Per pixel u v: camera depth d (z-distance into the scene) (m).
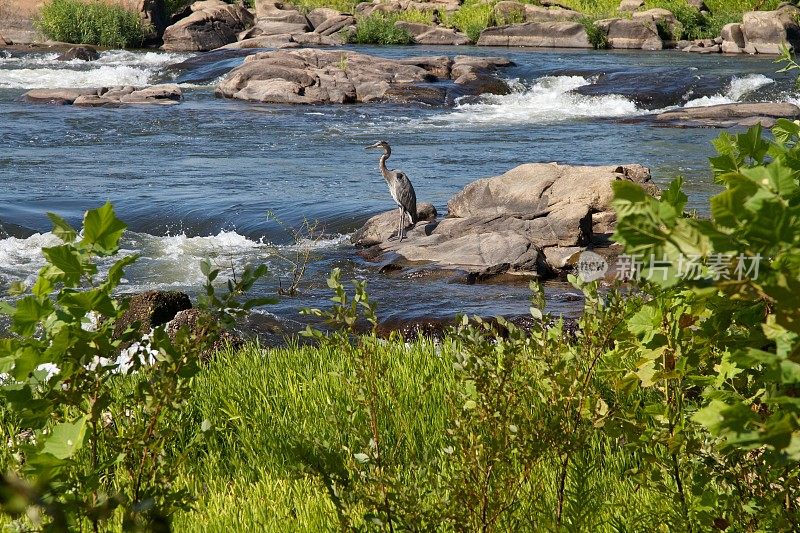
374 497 4.95
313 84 48.00
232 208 23.66
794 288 2.86
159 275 18.73
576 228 19.16
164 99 45.47
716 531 4.78
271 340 14.12
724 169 4.53
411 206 20.58
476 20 75.25
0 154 31.20
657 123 40.59
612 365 5.01
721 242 2.87
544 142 35.28
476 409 4.92
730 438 3.06
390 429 7.61
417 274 18.52
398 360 9.28
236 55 61.53
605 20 70.44
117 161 30.47
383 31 72.38
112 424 6.61
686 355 4.36
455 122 41.25
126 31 70.88
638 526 5.45
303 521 6.11
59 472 3.79
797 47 64.69
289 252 20.55
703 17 72.38
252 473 7.35
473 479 4.86
